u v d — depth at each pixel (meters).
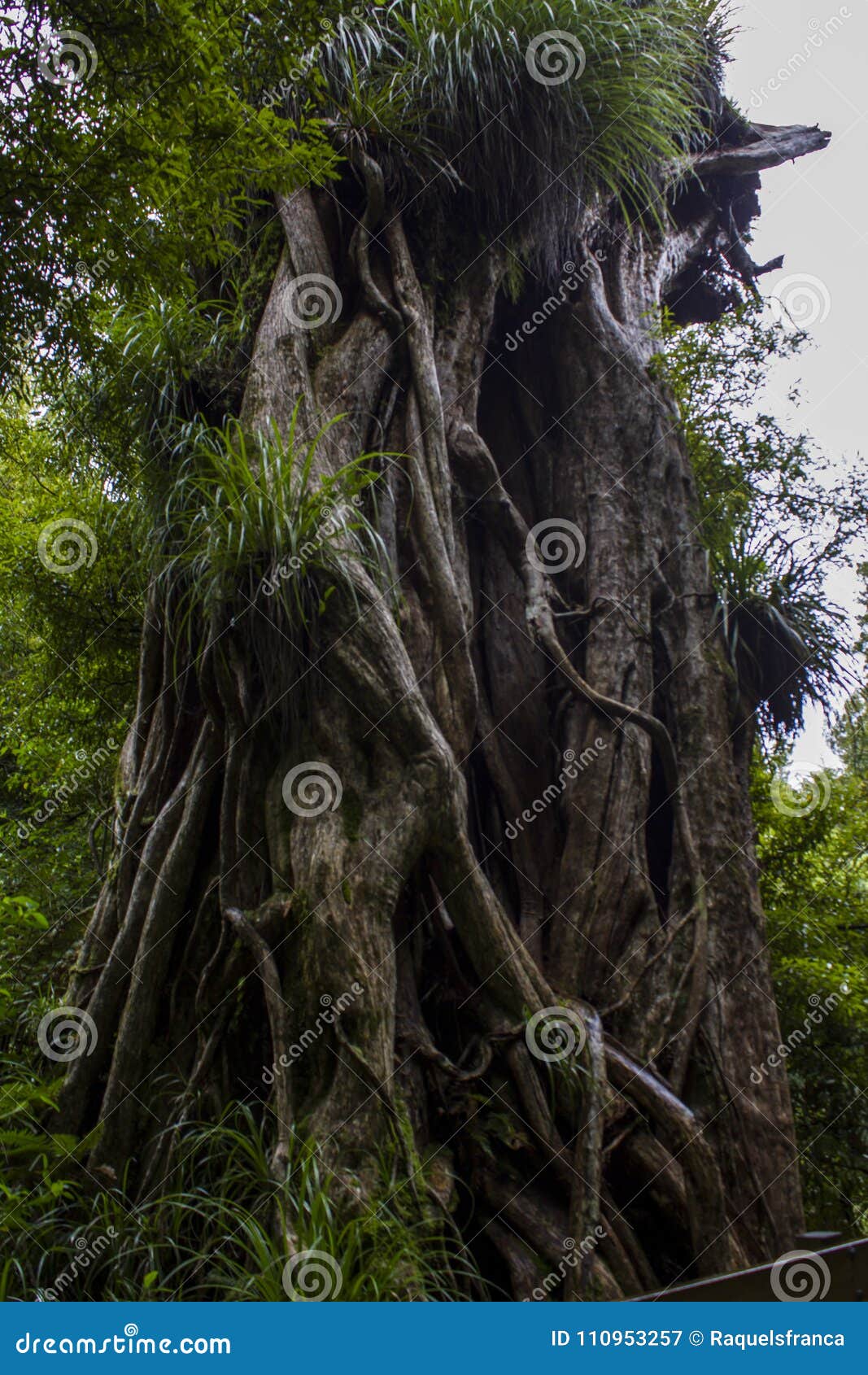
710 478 8.03
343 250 6.73
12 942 6.81
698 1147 4.98
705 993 5.64
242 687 5.19
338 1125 4.33
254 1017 4.97
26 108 4.40
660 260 8.60
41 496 9.05
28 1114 4.98
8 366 5.02
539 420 7.50
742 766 6.61
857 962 7.79
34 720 9.50
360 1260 3.84
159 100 4.67
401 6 7.02
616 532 6.88
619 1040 5.47
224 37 4.80
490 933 5.17
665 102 7.38
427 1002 5.27
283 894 4.90
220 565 5.03
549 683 6.59
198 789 5.41
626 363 7.40
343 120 6.64
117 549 8.16
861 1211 7.12
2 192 4.45
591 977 5.70
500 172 6.82
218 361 6.59
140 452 6.48
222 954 5.00
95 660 9.00
